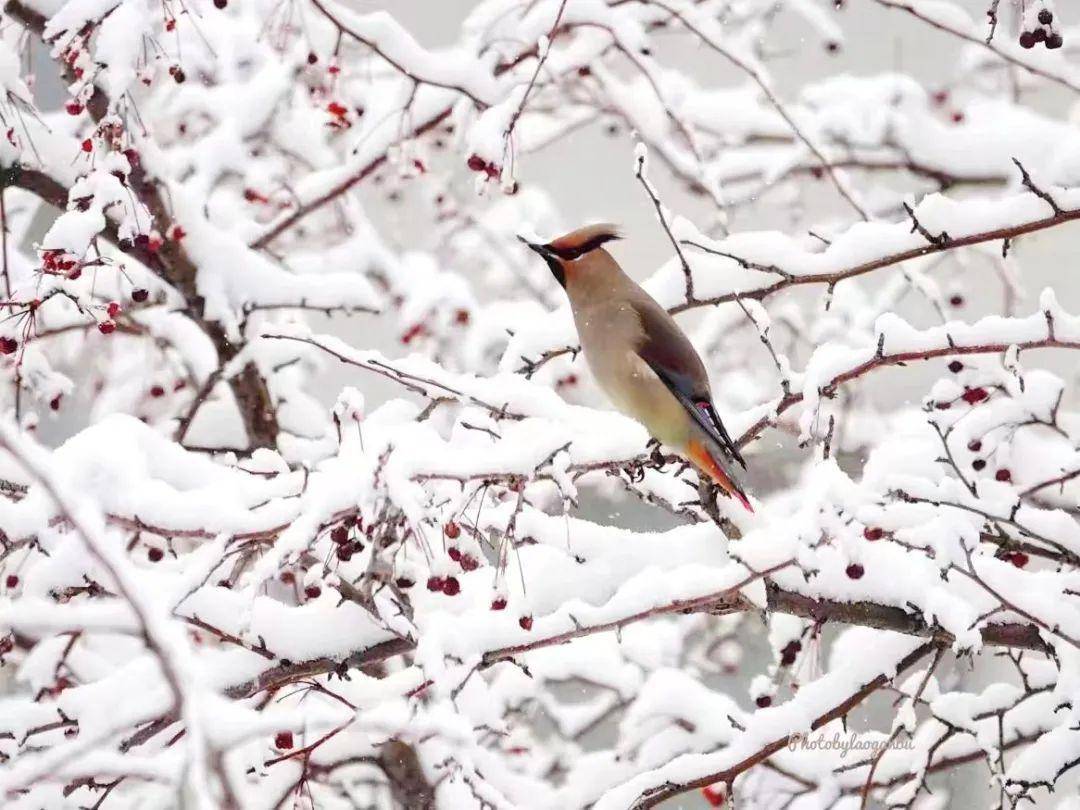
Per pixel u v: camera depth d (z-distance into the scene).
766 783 11.06
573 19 11.90
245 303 11.97
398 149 12.49
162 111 14.44
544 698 12.18
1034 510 8.73
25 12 10.90
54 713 7.75
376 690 8.68
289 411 12.80
